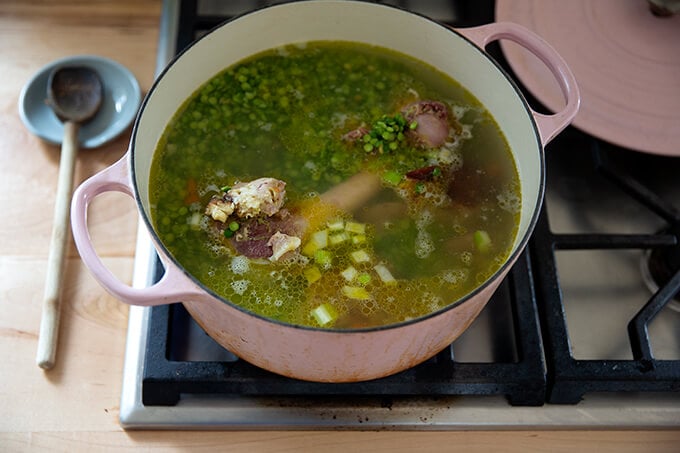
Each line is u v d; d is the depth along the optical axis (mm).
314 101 1128
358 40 1148
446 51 1090
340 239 994
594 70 1213
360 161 1074
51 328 1089
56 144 1255
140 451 1028
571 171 1268
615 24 1249
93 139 1250
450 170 1062
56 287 1117
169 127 1069
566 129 1278
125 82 1313
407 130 1088
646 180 1261
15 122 1296
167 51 1305
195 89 1102
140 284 1100
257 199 980
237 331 887
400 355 907
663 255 1146
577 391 1029
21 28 1388
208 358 1071
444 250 993
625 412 1050
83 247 810
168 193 1021
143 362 1031
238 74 1129
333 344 831
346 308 935
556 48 1235
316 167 1066
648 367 1021
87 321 1125
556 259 1187
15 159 1261
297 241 965
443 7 1402
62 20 1397
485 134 1086
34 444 1026
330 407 1037
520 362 1024
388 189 1047
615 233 1209
